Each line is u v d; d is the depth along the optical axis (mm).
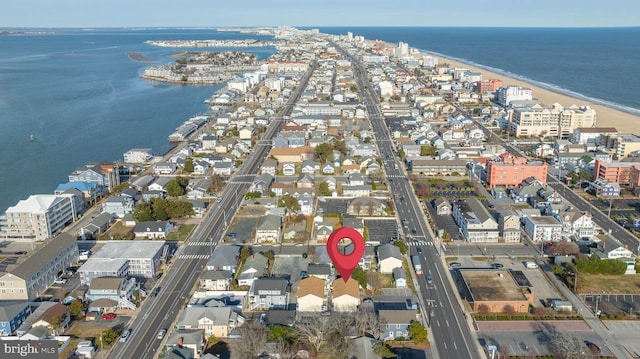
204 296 124062
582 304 120312
